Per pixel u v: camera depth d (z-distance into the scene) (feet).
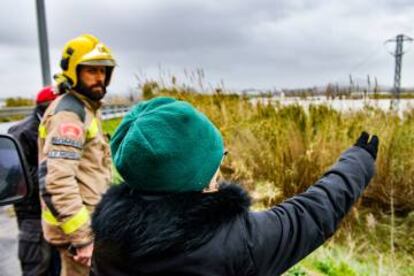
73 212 7.03
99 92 7.83
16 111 55.98
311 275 11.83
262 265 3.37
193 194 3.28
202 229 3.11
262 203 15.76
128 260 3.18
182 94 24.80
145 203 3.23
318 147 17.70
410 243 14.87
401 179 18.01
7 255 13.12
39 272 8.94
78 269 7.66
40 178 7.18
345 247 14.58
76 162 7.23
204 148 3.39
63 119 7.25
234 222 3.30
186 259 3.10
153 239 3.05
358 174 4.08
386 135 18.29
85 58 7.54
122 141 3.54
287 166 17.81
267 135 20.01
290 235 3.51
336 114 20.31
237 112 23.53
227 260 3.20
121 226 3.17
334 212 3.79
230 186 3.41
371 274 12.62
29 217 8.91
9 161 6.97
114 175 8.87
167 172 3.23
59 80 7.86
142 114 3.46
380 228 16.11
